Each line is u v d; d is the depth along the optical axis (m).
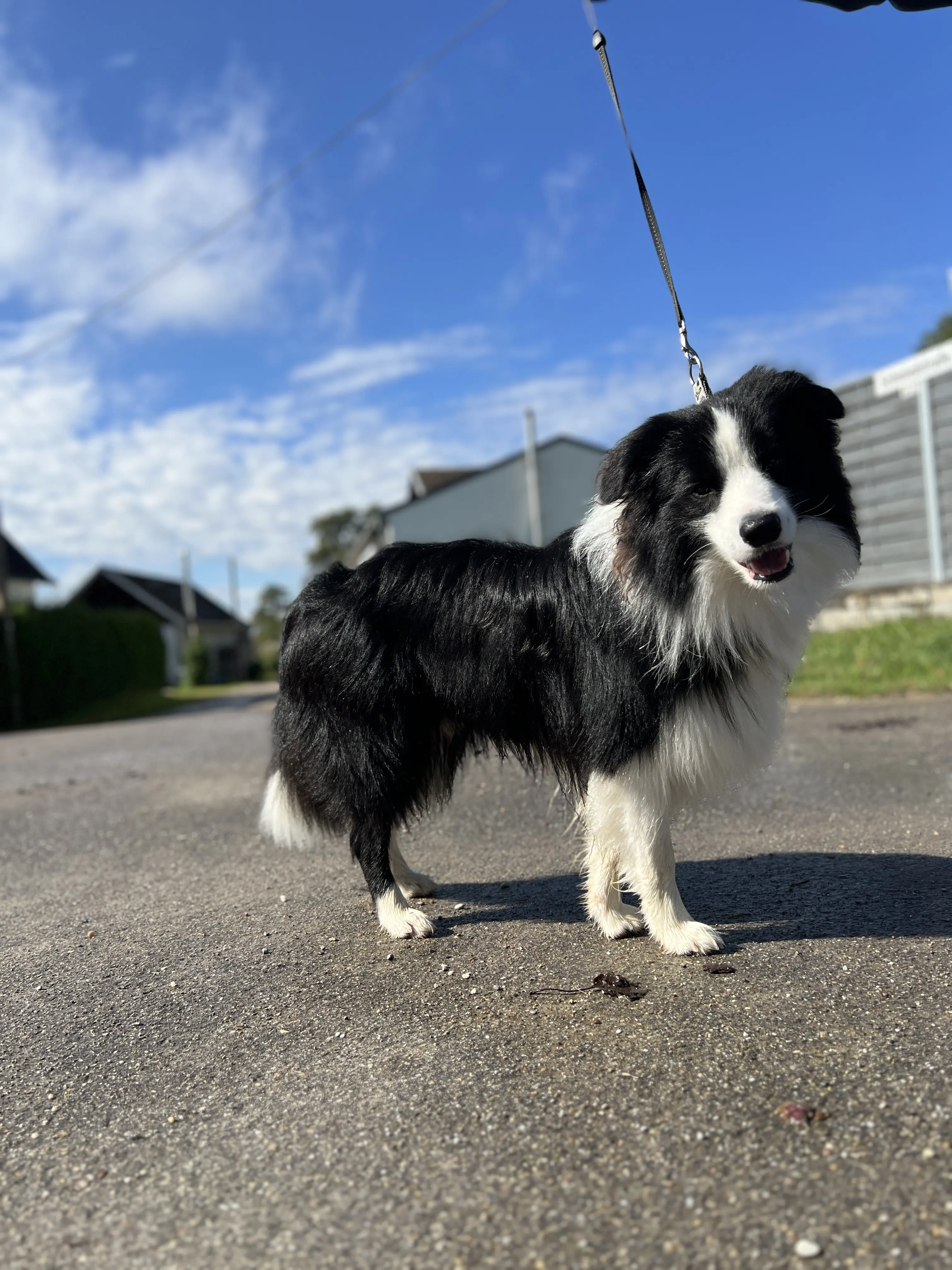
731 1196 0.63
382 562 1.27
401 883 1.34
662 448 1.01
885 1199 0.62
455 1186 0.67
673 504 0.99
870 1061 0.78
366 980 1.05
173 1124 0.78
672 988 0.96
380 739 1.21
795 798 1.72
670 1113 0.73
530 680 1.14
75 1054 0.92
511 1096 0.77
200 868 1.60
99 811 2.23
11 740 5.16
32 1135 0.78
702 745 1.04
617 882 1.15
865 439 4.16
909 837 1.42
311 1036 0.92
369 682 1.21
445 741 1.28
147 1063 0.89
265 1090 0.82
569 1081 0.79
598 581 1.08
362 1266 0.60
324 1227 0.64
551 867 1.44
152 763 3.13
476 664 1.17
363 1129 0.75
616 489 1.00
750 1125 0.71
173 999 1.04
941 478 3.81
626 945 1.10
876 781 1.78
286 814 1.33
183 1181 0.70
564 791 1.22
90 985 1.10
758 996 0.93
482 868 1.46
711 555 0.99
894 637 3.47
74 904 1.44
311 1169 0.70
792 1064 0.79
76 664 7.85
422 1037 0.89
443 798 1.32
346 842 1.68
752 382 1.02
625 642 1.05
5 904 1.47
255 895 1.41
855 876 1.26
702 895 1.25
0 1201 0.70
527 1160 0.69
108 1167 0.73
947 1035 0.81
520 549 1.21
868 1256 0.57
